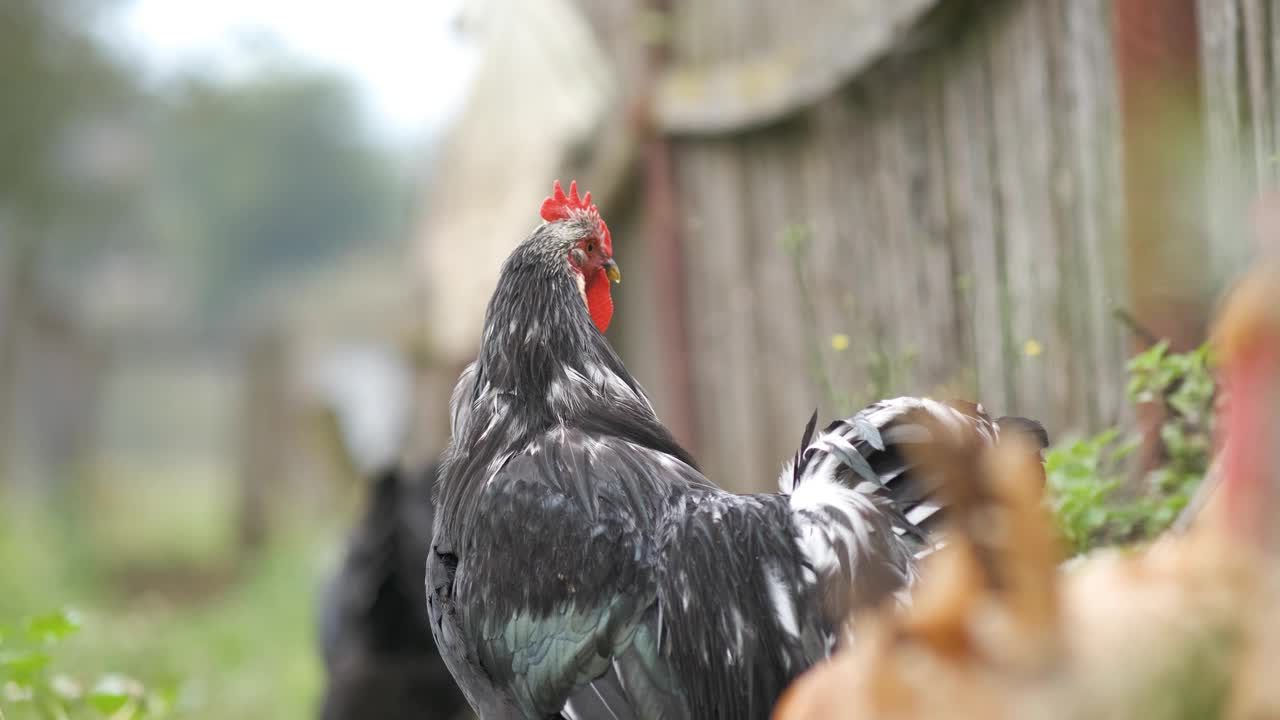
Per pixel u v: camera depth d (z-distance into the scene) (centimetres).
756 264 722
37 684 420
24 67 2334
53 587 1334
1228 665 137
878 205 624
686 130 758
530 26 959
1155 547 168
